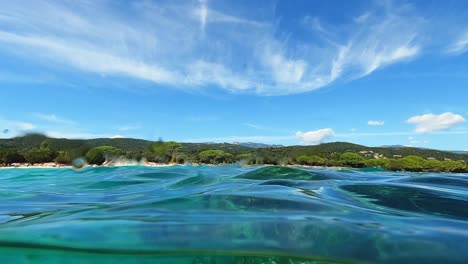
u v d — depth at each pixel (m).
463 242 2.43
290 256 2.44
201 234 2.66
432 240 2.49
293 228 2.81
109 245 2.54
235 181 6.43
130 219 3.13
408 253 2.28
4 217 3.44
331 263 2.34
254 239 2.54
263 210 3.38
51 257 2.62
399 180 6.05
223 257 2.55
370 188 4.82
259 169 8.48
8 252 2.64
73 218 3.26
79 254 2.59
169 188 5.87
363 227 2.79
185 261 2.55
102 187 6.93
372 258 2.25
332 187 4.97
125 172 11.80
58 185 7.56
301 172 7.95
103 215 3.35
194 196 4.24
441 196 4.14
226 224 2.93
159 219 3.11
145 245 2.54
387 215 3.16
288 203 3.68
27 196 5.33
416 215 3.18
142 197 4.69
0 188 6.94
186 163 42.75
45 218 3.33
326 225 2.87
